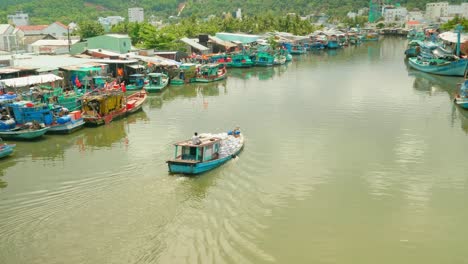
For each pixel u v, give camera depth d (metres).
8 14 184.75
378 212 27.00
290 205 27.62
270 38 127.12
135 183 30.41
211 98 61.41
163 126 45.66
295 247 23.09
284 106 55.34
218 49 107.88
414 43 115.00
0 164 34.88
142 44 102.50
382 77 79.50
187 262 21.47
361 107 54.72
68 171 32.88
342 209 27.28
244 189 29.73
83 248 22.53
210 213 26.27
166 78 71.50
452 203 28.25
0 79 53.56
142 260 21.56
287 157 36.03
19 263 21.41
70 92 51.31
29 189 29.66
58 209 26.73
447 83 72.81
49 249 22.48
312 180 31.50
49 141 40.72
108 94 47.75
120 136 42.09
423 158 36.31
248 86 71.38
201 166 31.80
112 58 74.81
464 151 38.06
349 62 104.75
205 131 43.72
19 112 41.88
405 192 29.81
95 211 26.38
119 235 23.72
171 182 30.52
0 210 26.66
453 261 22.19
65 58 69.88
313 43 140.25
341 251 22.88
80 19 189.50
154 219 25.48
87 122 45.28
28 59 66.81
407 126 46.00
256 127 45.09
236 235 24.02
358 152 37.56
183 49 99.75
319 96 61.88
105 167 33.53
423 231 24.91
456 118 49.38
